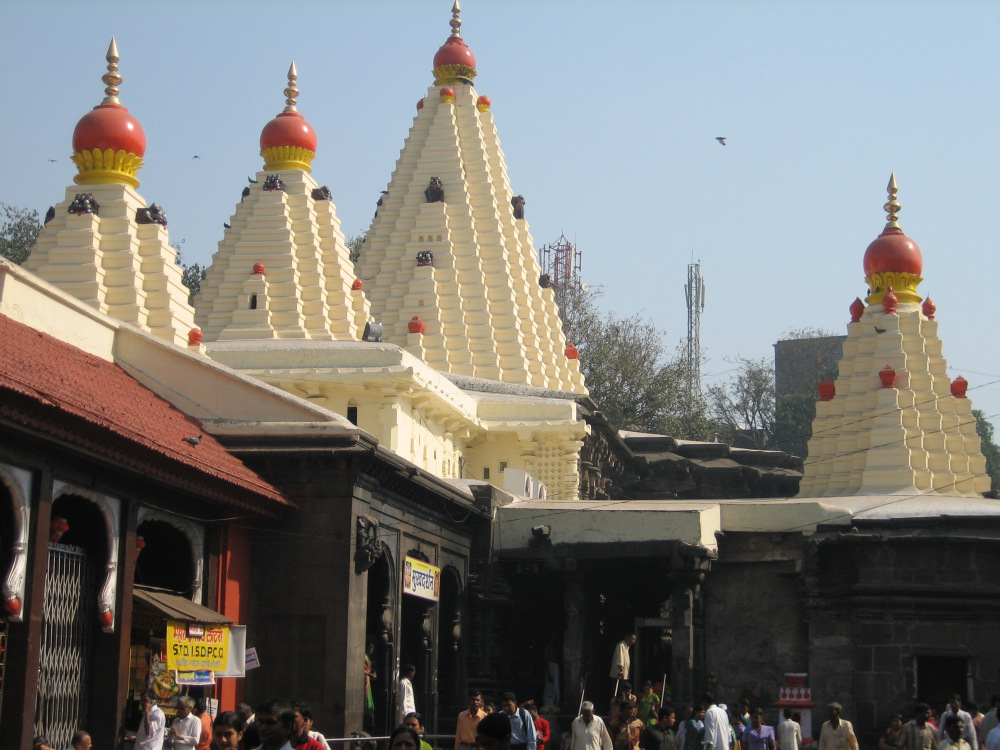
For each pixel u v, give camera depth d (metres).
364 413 41.56
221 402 27.80
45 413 19.47
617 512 34.75
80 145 42.38
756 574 35.94
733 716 26.92
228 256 49.59
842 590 34.66
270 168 50.47
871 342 45.12
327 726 26.11
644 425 79.44
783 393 94.75
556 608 38.06
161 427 24.56
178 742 20.36
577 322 80.38
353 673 26.75
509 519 35.69
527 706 24.25
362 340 46.59
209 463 24.09
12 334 23.11
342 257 49.78
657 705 29.11
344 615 26.50
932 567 34.09
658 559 35.31
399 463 28.28
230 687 25.94
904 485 42.44
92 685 22.05
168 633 23.09
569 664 34.34
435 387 43.72
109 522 22.22
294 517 27.02
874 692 33.75
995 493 45.53
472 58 61.72
